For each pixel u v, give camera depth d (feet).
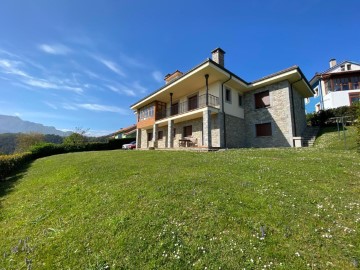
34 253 10.62
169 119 59.36
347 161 23.32
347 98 83.35
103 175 22.79
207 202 13.47
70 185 21.27
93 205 15.12
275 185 16.24
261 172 19.80
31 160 58.44
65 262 9.68
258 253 8.89
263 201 13.39
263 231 10.25
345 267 8.01
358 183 16.65
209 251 9.24
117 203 14.64
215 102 51.98
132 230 11.21
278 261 8.44
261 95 55.42
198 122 56.90
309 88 57.26
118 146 101.24
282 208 12.47
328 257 8.57
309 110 102.78
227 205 12.93
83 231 11.87
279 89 51.06
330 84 88.28
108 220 12.47
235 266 8.30
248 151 36.14
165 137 70.95
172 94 64.34
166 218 11.98
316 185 16.33
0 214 16.76
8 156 40.96
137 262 9.02
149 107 73.20
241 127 56.34
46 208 16.43
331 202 13.30
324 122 60.80
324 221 11.17
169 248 9.62
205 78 50.72
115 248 10.05
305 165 22.16
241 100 58.90
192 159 28.81
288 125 48.39
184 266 8.57
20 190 23.52
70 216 14.24
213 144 50.78
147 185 17.31
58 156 54.85
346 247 9.11
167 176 19.60
